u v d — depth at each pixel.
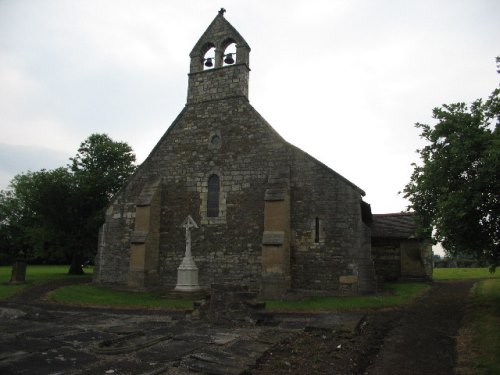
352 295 16.89
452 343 9.23
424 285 22.19
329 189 18.27
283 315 13.24
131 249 20.09
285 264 17.45
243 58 21.33
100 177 32.56
